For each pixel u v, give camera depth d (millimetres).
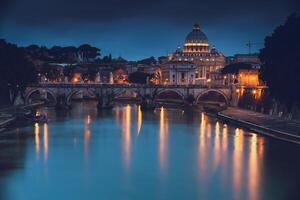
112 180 111688
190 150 145625
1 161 129125
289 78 193875
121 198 99250
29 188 105438
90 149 146125
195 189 105000
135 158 134500
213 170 120938
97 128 195000
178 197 99812
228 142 159750
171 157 135625
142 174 117062
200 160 131625
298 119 198000
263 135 175875
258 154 138875
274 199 98750
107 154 139000
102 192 103000
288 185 107875
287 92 198750
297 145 153250
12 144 152875
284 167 123375
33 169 120688
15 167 122562
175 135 177000
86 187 106375
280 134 166875
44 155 136500
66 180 111625
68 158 133500
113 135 175625
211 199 98812
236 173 117688
